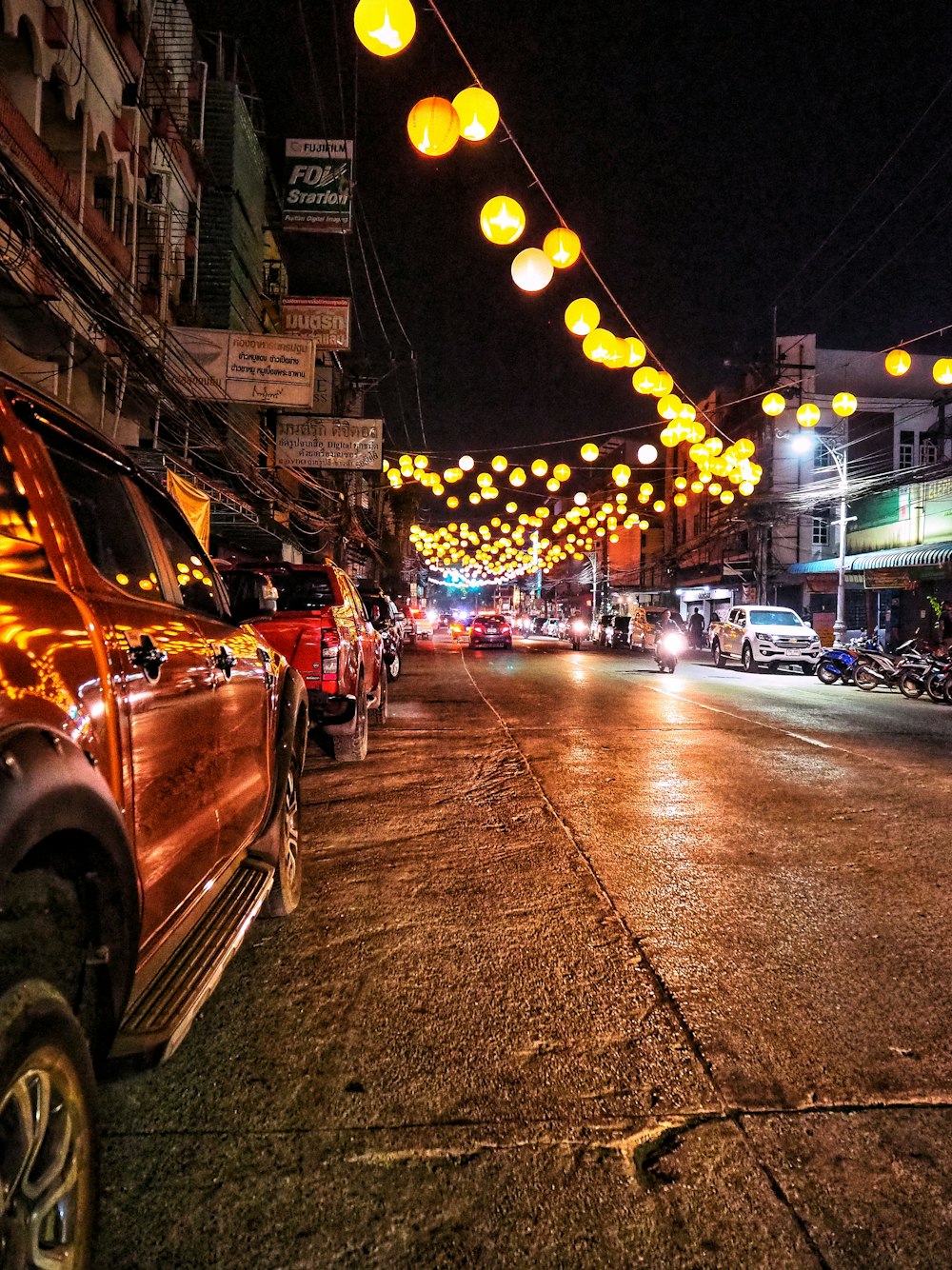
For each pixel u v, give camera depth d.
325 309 19.81
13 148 7.68
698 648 41.62
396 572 47.84
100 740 1.89
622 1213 2.14
